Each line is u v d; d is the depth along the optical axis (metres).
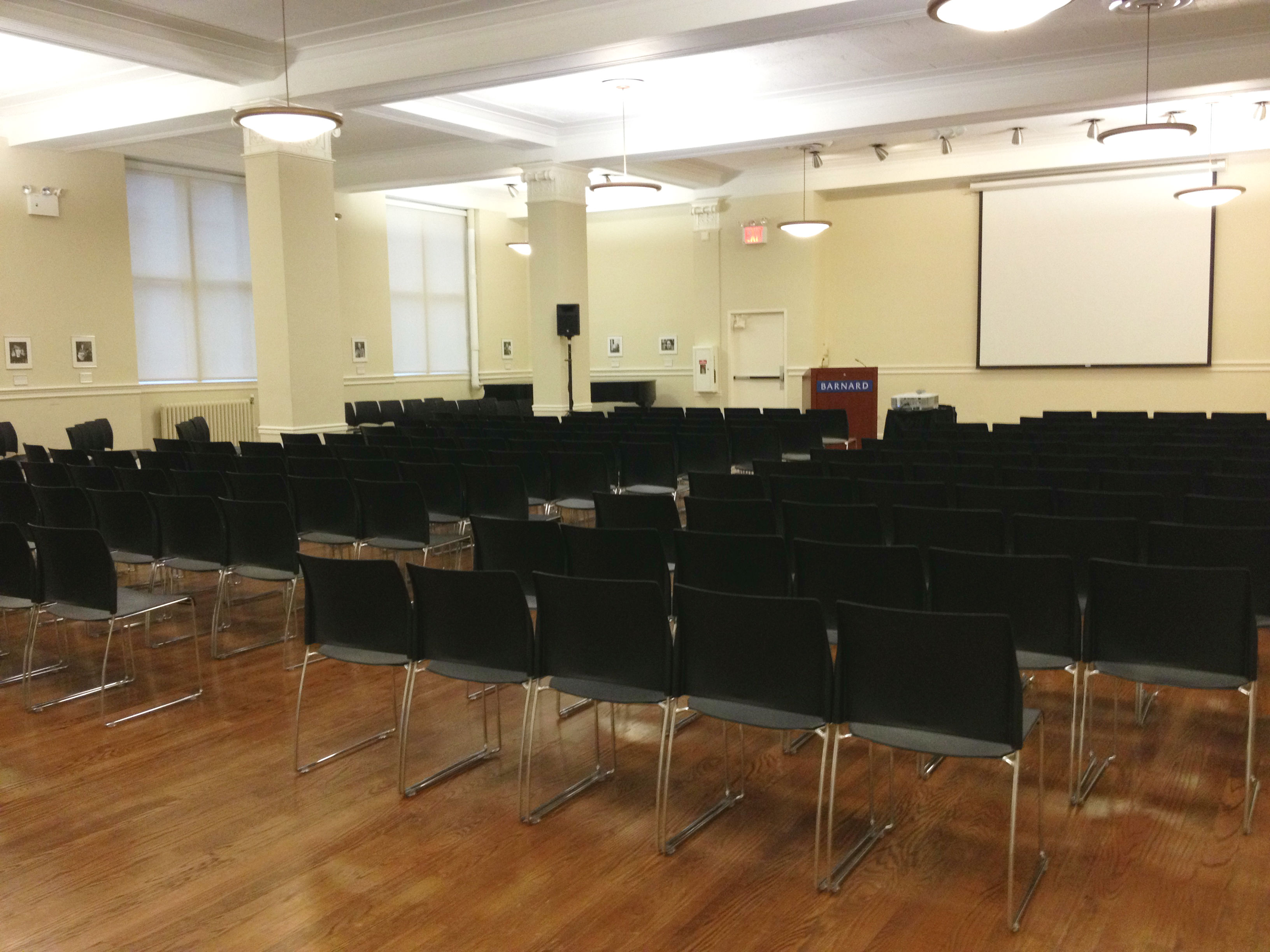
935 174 14.74
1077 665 3.62
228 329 14.29
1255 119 12.04
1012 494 5.38
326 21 8.35
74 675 5.34
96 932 2.91
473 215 18.11
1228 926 2.82
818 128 11.32
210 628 6.23
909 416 12.97
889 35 9.09
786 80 10.66
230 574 6.19
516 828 3.53
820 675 3.16
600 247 18.72
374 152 14.07
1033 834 3.39
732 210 16.55
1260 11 8.53
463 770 4.05
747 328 16.73
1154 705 4.59
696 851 3.34
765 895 3.05
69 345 11.94
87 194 12.07
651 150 12.27
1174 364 13.90
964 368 15.44
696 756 4.17
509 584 3.61
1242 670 3.32
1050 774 3.87
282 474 6.27
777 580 4.25
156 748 4.32
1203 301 13.62
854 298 16.22
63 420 11.91
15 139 11.17
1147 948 2.73
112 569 4.61
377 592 3.88
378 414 14.99
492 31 8.31
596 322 18.92
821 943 2.79
